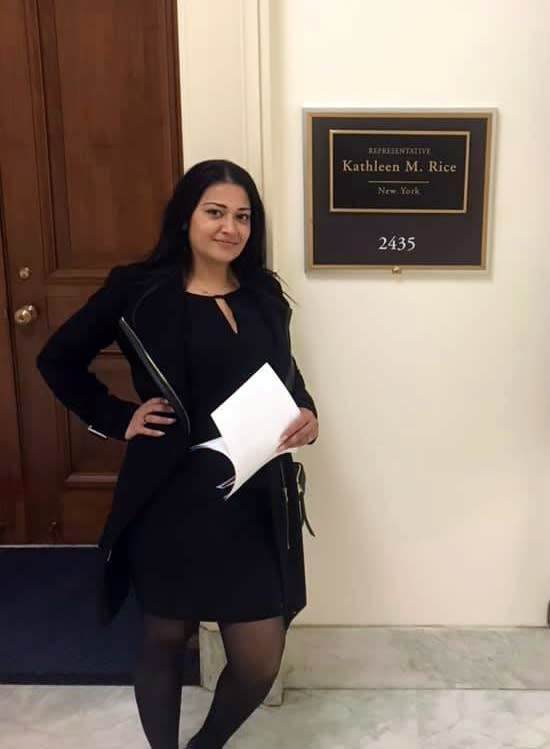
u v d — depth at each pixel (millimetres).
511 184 1924
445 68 1864
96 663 2225
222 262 1599
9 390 2797
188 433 1497
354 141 1883
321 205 1916
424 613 2156
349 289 1974
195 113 1805
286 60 1854
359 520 2100
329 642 2145
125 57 2551
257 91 1784
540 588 2137
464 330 1995
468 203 1917
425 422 2047
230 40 1768
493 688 2154
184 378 1501
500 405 2037
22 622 2436
